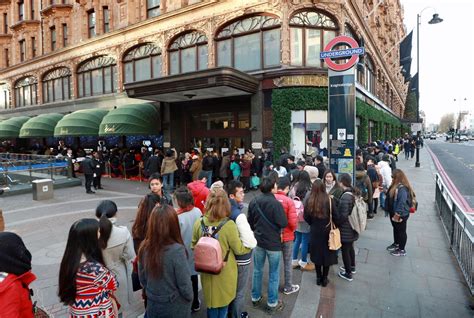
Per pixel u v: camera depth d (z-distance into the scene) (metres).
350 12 17.02
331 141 9.00
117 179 17.77
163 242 2.76
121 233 3.38
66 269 2.46
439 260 5.90
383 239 7.09
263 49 15.42
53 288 4.73
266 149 14.48
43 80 27.98
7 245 2.07
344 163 8.83
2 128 27.03
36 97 28.88
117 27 21.66
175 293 2.75
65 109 25.42
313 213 4.72
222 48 16.72
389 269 5.52
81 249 2.52
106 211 3.46
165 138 18.91
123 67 21.50
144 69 20.47
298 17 14.95
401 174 6.15
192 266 3.94
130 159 17.83
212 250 3.23
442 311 4.20
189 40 18.00
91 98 23.17
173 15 18.17
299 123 14.66
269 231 4.18
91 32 23.75
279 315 4.14
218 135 17.75
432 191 12.88
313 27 15.11
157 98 17.09
